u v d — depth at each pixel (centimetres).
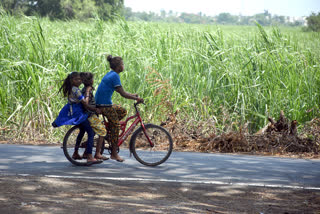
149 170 1320
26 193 976
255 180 1215
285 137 1798
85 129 1342
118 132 1366
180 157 1563
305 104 2117
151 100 2041
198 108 2023
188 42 2442
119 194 1028
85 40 2467
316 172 1348
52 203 903
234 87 2136
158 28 2619
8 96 2038
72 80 1313
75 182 1112
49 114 1978
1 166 1286
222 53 2264
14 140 1862
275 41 2486
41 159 1430
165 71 2194
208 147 1761
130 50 2319
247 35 2575
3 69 2119
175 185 1141
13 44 2272
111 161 1445
